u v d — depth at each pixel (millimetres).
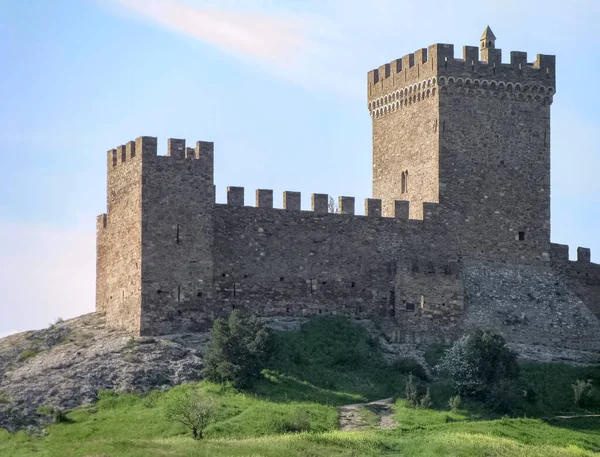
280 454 102688
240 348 123000
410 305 139750
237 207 136375
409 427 116125
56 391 119688
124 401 118438
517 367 127938
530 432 117688
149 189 131250
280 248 137750
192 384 121562
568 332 142250
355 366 130125
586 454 111125
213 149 134125
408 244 142125
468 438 111688
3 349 132125
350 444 108000
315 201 140125
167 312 130625
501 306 141750
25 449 107750
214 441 106375
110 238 137625
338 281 139375
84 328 136000
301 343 131750
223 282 134875
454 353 126875
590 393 128375
